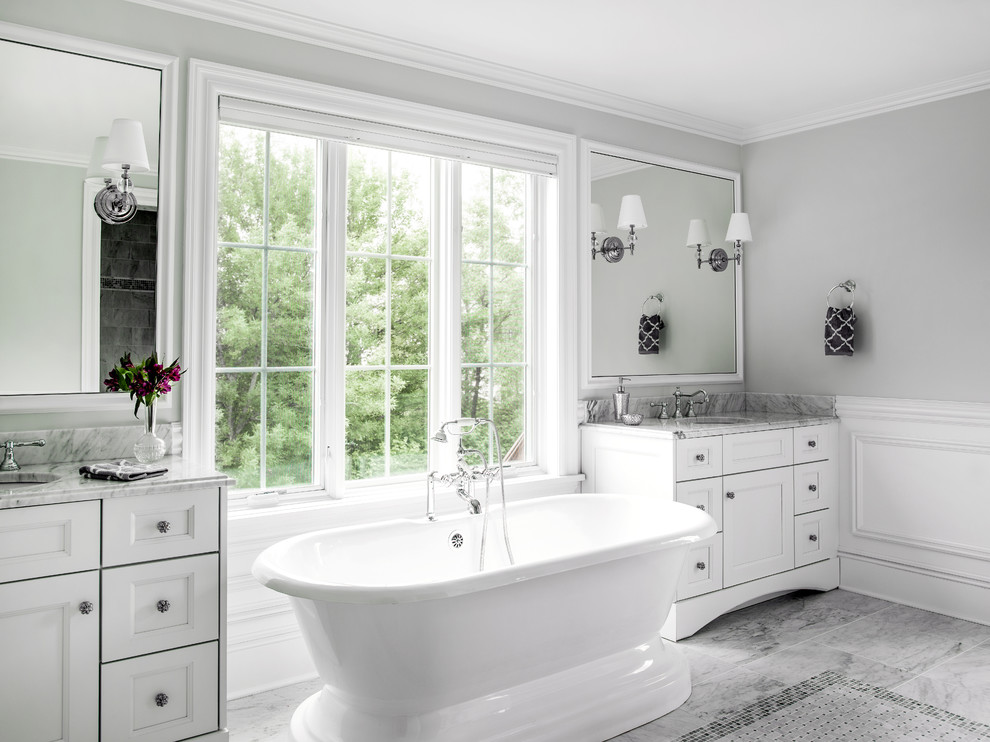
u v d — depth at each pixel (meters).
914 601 3.83
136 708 2.18
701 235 4.44
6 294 2.47
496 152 3.60
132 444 2.68
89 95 2.61
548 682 2.53
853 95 3.94
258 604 2.88
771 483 3.79
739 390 4.58
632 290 4.13
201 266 2.82
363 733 2.24
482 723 2.34
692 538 2.74
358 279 3.43
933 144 3.80
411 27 3.12
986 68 3.55
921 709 2.69
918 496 3.82
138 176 2.69
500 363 3.81
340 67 3.14
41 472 2.36
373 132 3.23
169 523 2.23
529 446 3.90
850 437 4.10
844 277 4.16
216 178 2.87
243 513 2.92
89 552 2.11
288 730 2.40
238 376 3.04
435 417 3.63
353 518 3.13
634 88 3.84
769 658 3.16
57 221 2.55
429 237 3.63
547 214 3.87
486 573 2.24
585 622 2.55
